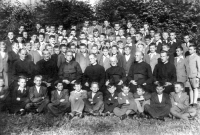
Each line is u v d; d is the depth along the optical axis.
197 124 5.61
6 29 12.63
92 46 7.95
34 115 6.22
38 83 6.59
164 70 6.96
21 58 7.25
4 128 5.43
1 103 6.54
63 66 7.27
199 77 6.96
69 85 7.10
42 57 8.05
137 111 6.39
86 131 5.30
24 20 13.05
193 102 6.98
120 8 12.47
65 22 12.86
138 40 8.80
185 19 11.60
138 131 5.28
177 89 6.30
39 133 5.21
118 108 6.32
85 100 6.46
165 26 11.77
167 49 7.61
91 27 10.97
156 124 5.65
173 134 5.13
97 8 12.96
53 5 12.87
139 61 7.22
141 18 12.32
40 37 8.97
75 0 13.00
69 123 5.74
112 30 10.53
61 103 6.32
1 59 7.46
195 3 11.76
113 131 5.30
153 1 12.20
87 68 7.26
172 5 11.97
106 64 7.73
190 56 7.12
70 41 9.35
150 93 6.73
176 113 6.03
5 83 7.54
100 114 6.35
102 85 7.14
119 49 8.26
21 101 6.51
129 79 7.16
